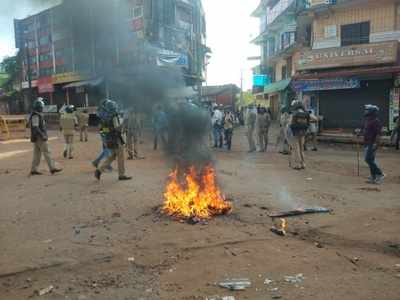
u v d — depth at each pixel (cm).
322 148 1728
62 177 991
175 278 417
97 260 464
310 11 2205
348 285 396
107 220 616
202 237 535
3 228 589
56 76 1825
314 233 561
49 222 613
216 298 372
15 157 1446
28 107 2619
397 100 1833
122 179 934
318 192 813
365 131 935
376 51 1873
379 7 1989
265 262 454
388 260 463
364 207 696
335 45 2153
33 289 399
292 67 2994
